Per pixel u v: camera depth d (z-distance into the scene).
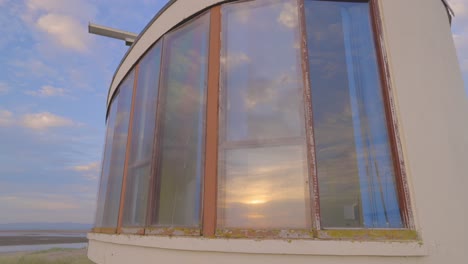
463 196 1.67
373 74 1.93
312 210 1.65
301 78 1.95
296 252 1.54
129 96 3.32
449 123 1.85
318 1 2.12
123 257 2.42
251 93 2.06
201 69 2.33
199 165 2.09
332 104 1.89
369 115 1.86
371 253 1.47
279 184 1.79
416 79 1.86
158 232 2.11
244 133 1.99
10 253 25.92
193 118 2.27
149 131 2.69
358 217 1.66
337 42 2.03
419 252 1.47
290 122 1.90
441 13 2.34
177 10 2.70
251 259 1.62
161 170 2.40
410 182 1.64
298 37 2.04
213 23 2.34
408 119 1.77
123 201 2.83
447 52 2.18
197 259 1.77
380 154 1.77
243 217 1.79
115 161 3.36
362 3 2.10
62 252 26.28
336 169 1.75
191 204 2.04
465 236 1.57
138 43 3.29
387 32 1.95
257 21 2.21
